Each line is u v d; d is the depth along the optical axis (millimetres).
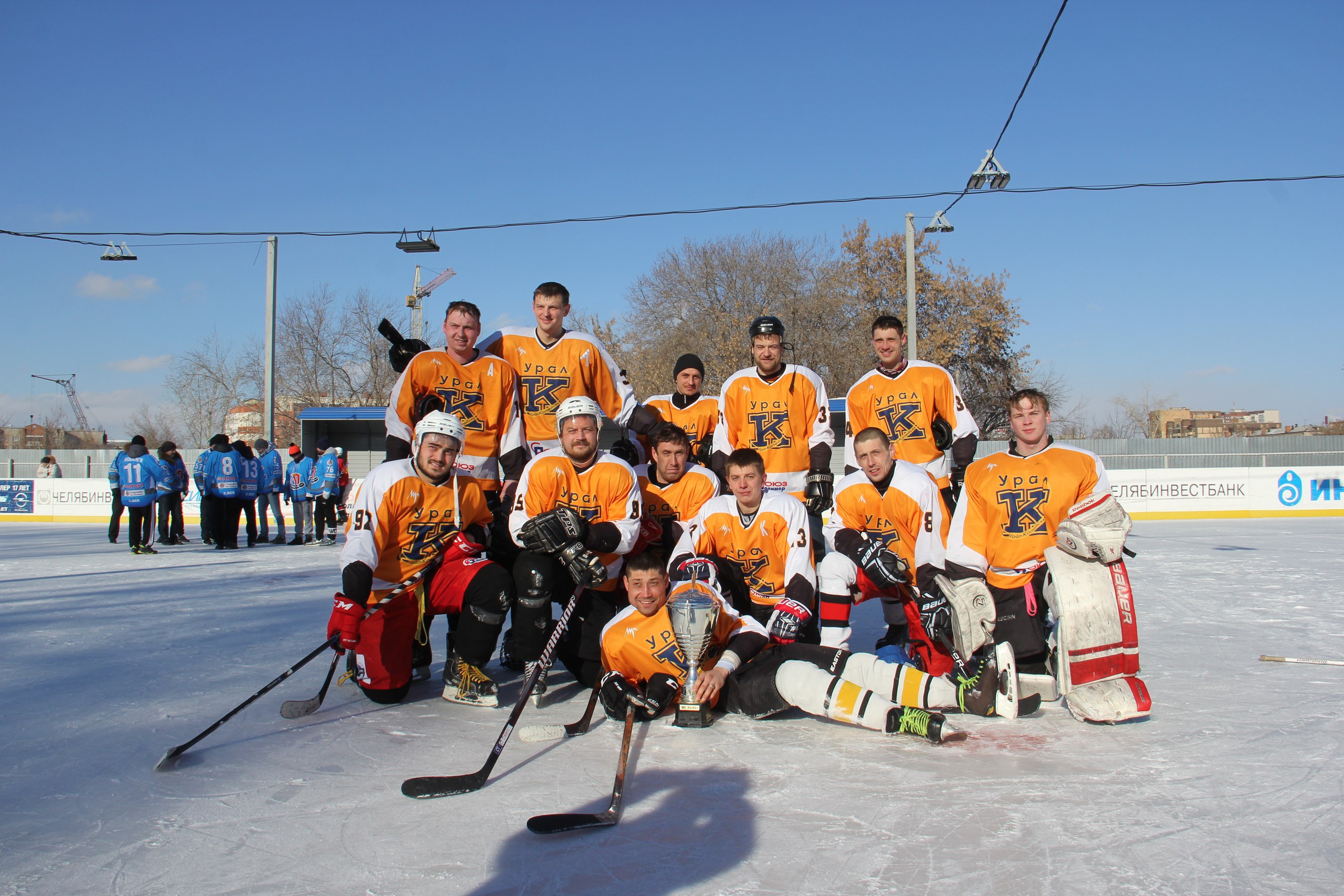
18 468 22750
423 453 3660
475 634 3732
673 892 1952
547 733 3186
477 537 4102
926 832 2268
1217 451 20094
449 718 3543
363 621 3623
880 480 4312
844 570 4039
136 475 11469
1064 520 3453
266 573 8953
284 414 33656
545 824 2266
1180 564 9445
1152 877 1999
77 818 2406
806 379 5156
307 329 32969
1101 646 3293
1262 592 7184
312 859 2139
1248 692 3787
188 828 2336
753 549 4027
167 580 8289
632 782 2699
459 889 1979
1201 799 2488
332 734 3258
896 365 5535
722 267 32000
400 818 2406
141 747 3053
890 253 31703
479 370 4617
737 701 3520
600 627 4059
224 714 3496
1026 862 2084
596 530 3848
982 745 3049
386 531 3611
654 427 4922
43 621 5797
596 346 4969
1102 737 3125
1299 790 2561
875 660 3346
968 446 5305
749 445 5188
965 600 3381
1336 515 18078
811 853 2148
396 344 4684
